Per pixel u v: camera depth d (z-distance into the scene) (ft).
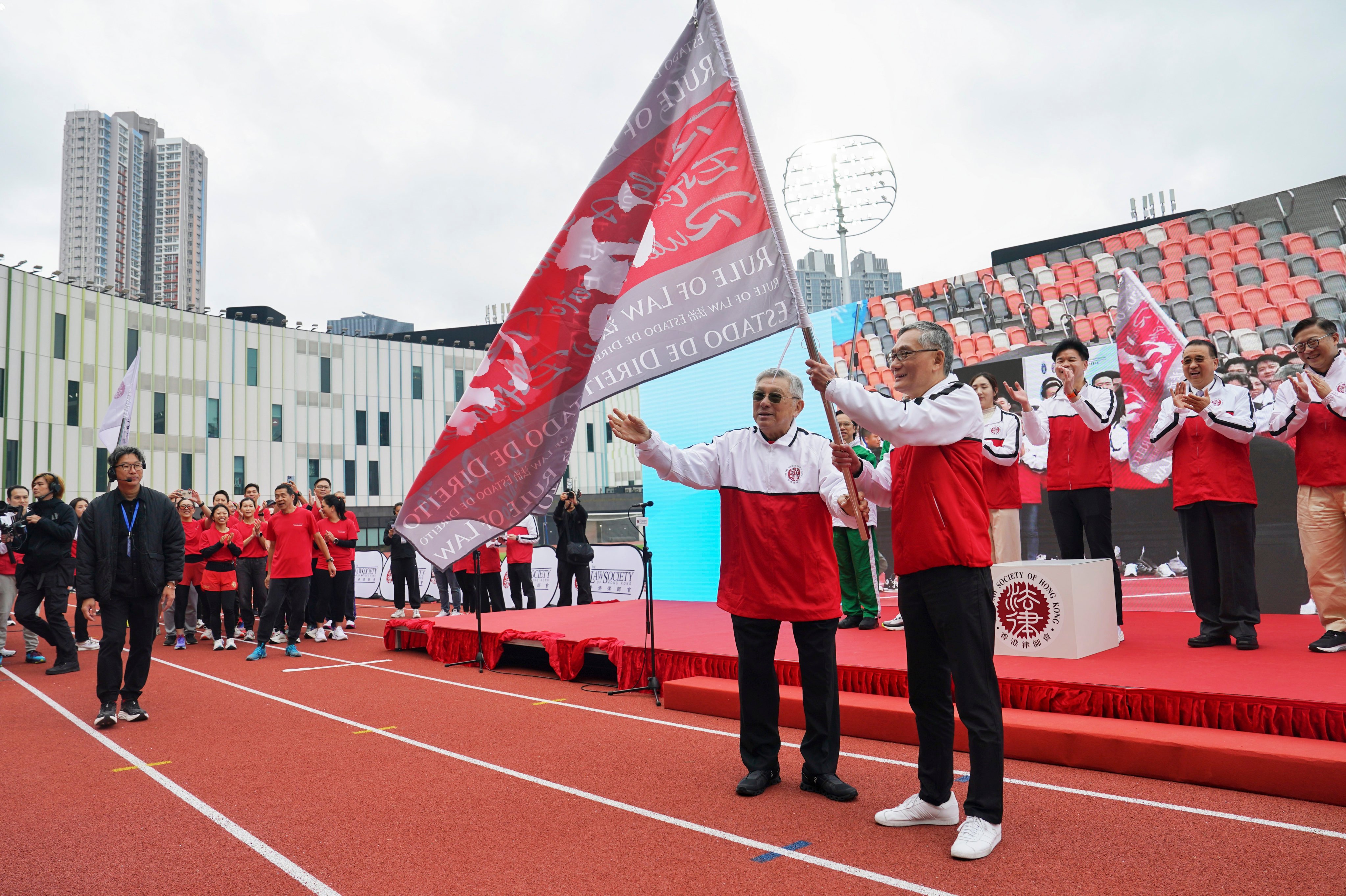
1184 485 18.29
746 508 12.46
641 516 21.15
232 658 29.45
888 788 12.56
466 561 36.32
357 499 107.55
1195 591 18.35
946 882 9.04
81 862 10.44
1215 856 9.44
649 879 9.41
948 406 10.15
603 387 12.92
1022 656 17.38
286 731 17.63
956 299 32.96
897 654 18.47
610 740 16.14
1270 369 25.90
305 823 11.73
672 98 13.04
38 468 83.46
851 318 34.94
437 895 9.17
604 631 24.61
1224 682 13.82
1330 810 10.69
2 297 81.00
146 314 93.50
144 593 18.85
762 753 12.67
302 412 104.68
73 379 86.79
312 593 34.78
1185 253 28.02
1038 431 20.70
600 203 13.14
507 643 25.29
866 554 24.26
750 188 12.54
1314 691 12.82
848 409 10.12
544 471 13.15
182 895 9.37
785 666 18.12
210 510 33.47
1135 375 23.31
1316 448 17.06
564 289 13.17
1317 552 17.10
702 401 37.93
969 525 10.11
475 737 16.71
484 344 142.20
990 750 9.93
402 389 111.75
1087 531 20.51
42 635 26.63
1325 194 25.35
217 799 13.00
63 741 17.25
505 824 11.46
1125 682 14.17
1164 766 12.23
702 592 37.29
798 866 9.62
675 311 12.75
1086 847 9.91
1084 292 30.01
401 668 26.35
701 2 12.94
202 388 97.45
